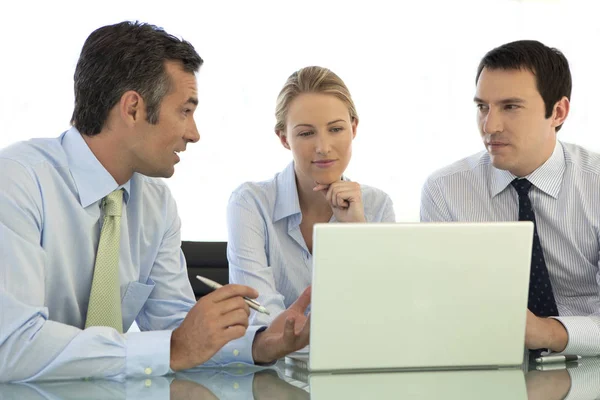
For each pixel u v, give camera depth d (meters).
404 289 1.45
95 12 5.36
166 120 1.82
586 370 1.62
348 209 2.25
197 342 1.57
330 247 1.41
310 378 1.42
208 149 5.75
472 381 1.42
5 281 1.59
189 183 5.73
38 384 1.49
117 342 1.55
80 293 1.88
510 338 1.49
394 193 6.15
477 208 2.53
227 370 1.65
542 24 6.38
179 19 5.64
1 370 1.51
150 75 1.78
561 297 2.48
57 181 1.81
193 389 1.42
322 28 5.96
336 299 1.43
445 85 6.21
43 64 5.25
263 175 5.84
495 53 2.32
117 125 1.81
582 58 6.46
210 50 5.73
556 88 2.31
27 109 5.22
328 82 2.25
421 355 1.47
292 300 2.38
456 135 6.23
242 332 1.59
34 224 1.72
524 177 2.43
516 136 2.30
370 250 1.42
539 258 2.35
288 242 2.37
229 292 1.60
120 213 1.89
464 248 1.45
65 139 1.87
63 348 1.53
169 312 2.07
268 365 1.70
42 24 5.25
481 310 1.47
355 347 1.45
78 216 1.83
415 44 6.16
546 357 1.74
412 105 6.16
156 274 2.09
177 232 2.15
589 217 2.39
